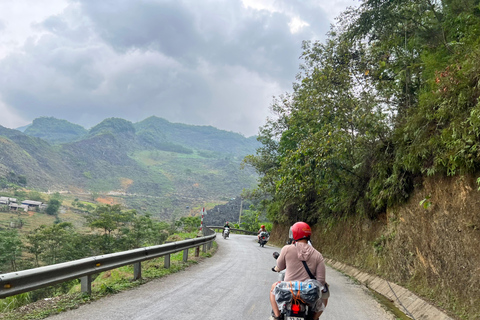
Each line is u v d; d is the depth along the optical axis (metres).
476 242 7.64
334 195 20.09
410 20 13.02
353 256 16.97
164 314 6.32
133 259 9.29
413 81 13.95
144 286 8.93
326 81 16.19
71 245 74.81
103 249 78.06
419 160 10.76
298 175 17.73
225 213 155.00
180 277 10.69
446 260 8.69
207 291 8.69
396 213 12.83
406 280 10.70
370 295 10.70
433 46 12.35
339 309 8.15
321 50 20.06
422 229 10.34
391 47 14.51
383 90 14.98
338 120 15.37
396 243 12.08
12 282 5.48
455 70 9.27
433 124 10.27
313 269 4.34
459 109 8.70
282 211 35.00
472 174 8.19
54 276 6.39
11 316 5.79
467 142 8.09
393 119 13.82
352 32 14.12
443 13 12.34
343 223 19.98
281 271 4.70
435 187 10.02
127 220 85.06
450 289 8.14
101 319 5.82
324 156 16.09
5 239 72.00
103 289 7.98
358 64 16.39
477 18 10.36
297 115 19.61
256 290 9.23
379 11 13.02
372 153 14.70
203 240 17.33
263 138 39.03
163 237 87.44
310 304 4.11
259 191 42.19
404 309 8.92
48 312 6.07
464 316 7.13
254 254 21.25
